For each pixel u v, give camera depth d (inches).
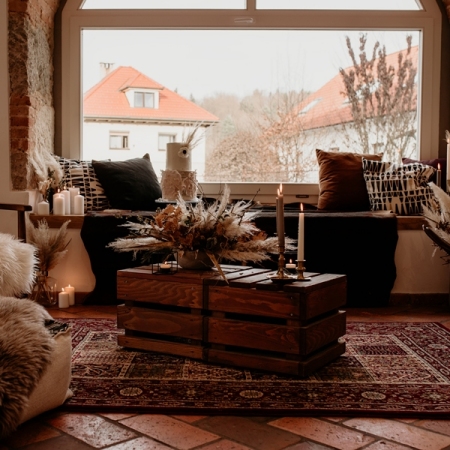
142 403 83.0
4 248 101.8
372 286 156.1
